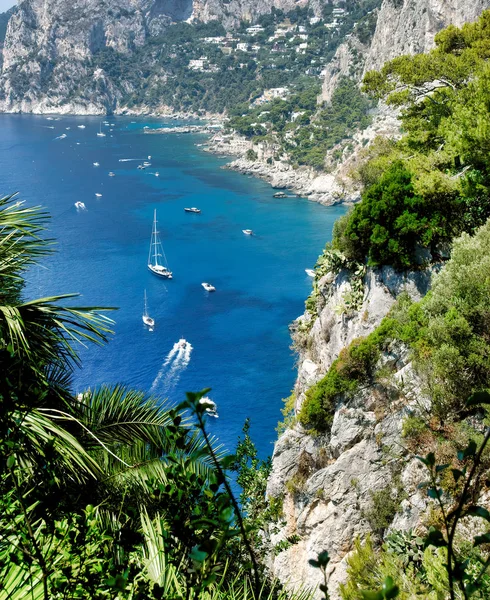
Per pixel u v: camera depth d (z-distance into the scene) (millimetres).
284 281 127250
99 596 6516
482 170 30047
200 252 145000
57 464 11180
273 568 26969
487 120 29391
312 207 184875
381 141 41500
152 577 7449
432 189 29094
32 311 12016
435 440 22281
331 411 27922
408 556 18734
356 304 32219
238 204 188625
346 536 25031
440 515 19578
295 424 30016
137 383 89438
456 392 22141
